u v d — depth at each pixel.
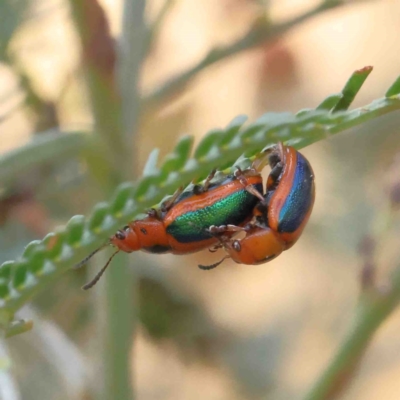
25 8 0.09
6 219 0.09
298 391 0.12
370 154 0.11
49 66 0.10
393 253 0.09
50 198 0.10
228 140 0.06
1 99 0.09
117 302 0.09
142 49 0.09
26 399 0.09
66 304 0.10
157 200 0.06
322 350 0.12
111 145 0.09
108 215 0.06
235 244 0.07
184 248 0.07
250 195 0.07
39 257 0.06
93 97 0.09
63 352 0.09
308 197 0.07
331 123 0.06
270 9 0.09
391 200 0.08
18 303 0.06
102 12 0.08
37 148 0.08
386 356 0.12
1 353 0.07
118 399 0.09
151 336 0.12
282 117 0.06
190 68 0.09
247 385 0.12
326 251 0.11
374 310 0.08
